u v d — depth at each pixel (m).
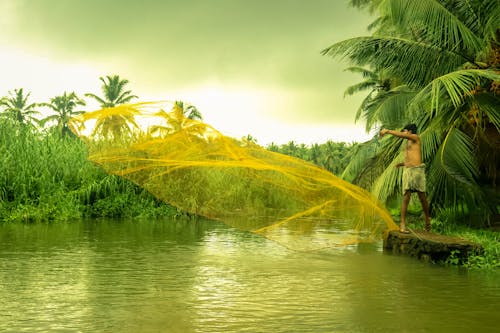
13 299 6.40
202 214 10.28
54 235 12.99
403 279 7.93
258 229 10.30
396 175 14.24
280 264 9.19
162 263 9.15
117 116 9.48
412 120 15.34
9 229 14.20
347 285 7.44
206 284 7.45
